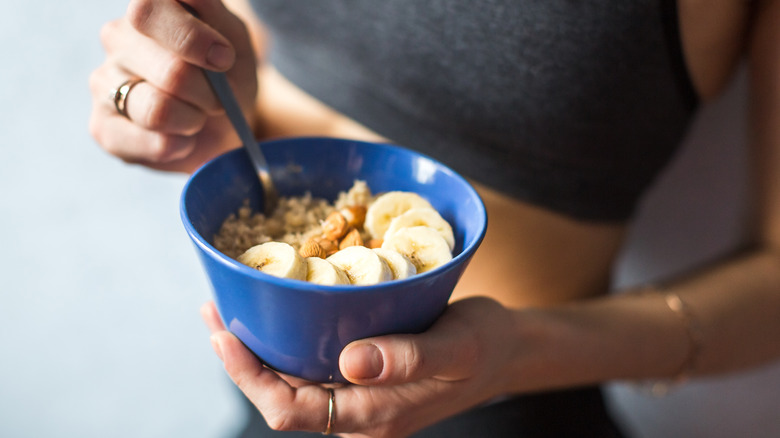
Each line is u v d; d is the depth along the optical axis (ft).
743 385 2.40
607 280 2.00
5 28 2.83
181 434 3.49
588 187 1.76
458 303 1.37
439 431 1.78
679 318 1.78
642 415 2.69
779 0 1.71
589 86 1.62
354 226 1.44
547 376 1.63
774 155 1.82
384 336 1.22
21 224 3.13
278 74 1.99
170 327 3.35
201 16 1.41
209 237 1.38
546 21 1.57
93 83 1.55
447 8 1.63
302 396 1.28
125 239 3.20
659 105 1.70
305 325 1.19
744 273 1.86
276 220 1.47
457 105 1.72
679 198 2.37
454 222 1.42
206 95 1.43
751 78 1.85
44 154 3.03
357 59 1.78
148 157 1.56
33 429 3.39
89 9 2.83
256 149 1.45
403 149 1.49
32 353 3.31
